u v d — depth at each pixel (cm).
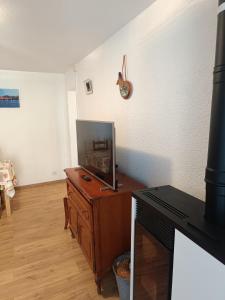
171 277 100
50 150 439
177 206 110
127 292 155
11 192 306
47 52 278
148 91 178
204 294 79
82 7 167
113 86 235
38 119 420
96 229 166
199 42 128
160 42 159
